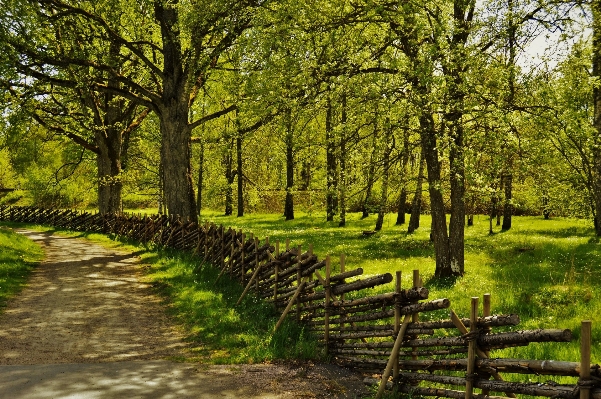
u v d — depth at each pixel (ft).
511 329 29.12
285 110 45.96
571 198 80.89
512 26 41.04
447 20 38.99
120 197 105.29
